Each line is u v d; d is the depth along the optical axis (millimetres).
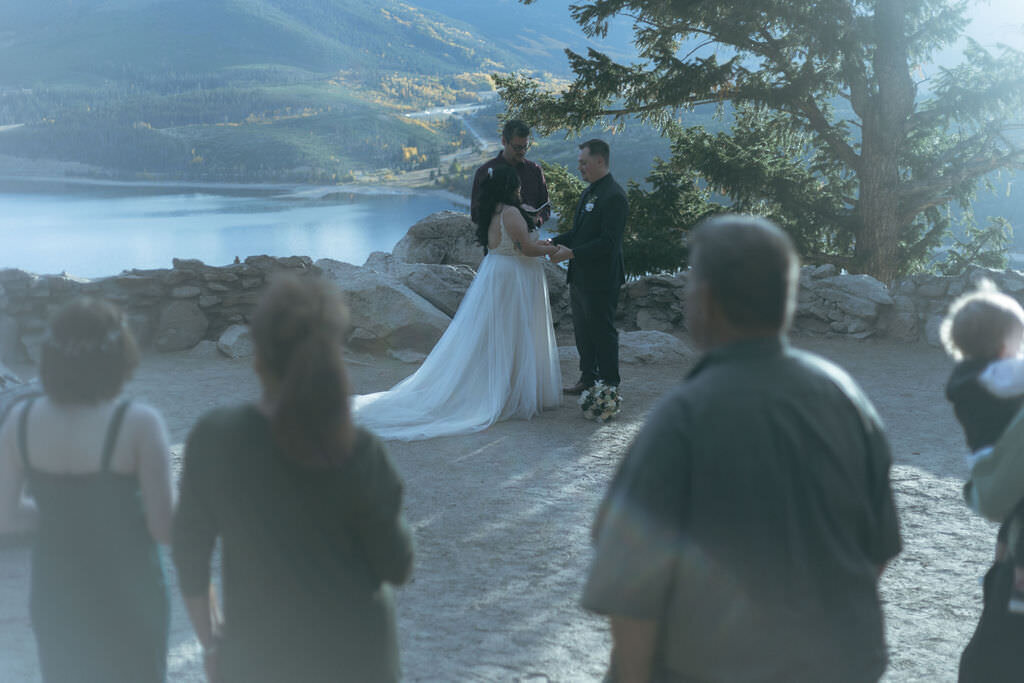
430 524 4379
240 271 8992
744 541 1420
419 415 6270
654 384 7797
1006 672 2115
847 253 22172
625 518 1454
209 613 1825
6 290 7902
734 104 20562
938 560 3971
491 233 6578
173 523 1730
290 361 1572
